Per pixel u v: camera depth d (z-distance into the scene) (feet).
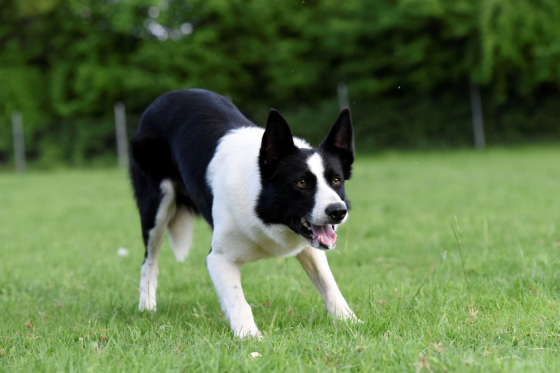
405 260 19.36
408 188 39.01
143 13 84.84
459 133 69.97
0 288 18.15
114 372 9.59
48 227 30.58
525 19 67.77
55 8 86.22
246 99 89.56
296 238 13.00
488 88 73.61
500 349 10.12
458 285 15.16
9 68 88.07
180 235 16.55
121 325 12.80
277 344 10.68
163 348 11.00
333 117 69.77
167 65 83.46
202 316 13.76
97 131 71.36
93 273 19.49
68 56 87.81
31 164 71.87
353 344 10.62
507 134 69.62
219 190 13.39
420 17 75.77
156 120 16.39
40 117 87.04
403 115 70.54
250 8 84.23
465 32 71.92
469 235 22.63
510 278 15.64
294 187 12.19
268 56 85.10
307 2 86.94
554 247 19.15
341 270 18.43
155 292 16.28
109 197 42.96
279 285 16.61
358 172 51.42
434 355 9.78
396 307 13.33
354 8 80.02
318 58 86.22
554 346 10.33
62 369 9.71
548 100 68.85
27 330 13.17
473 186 37.99
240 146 13.79
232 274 13.01
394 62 79.82
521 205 28.99
